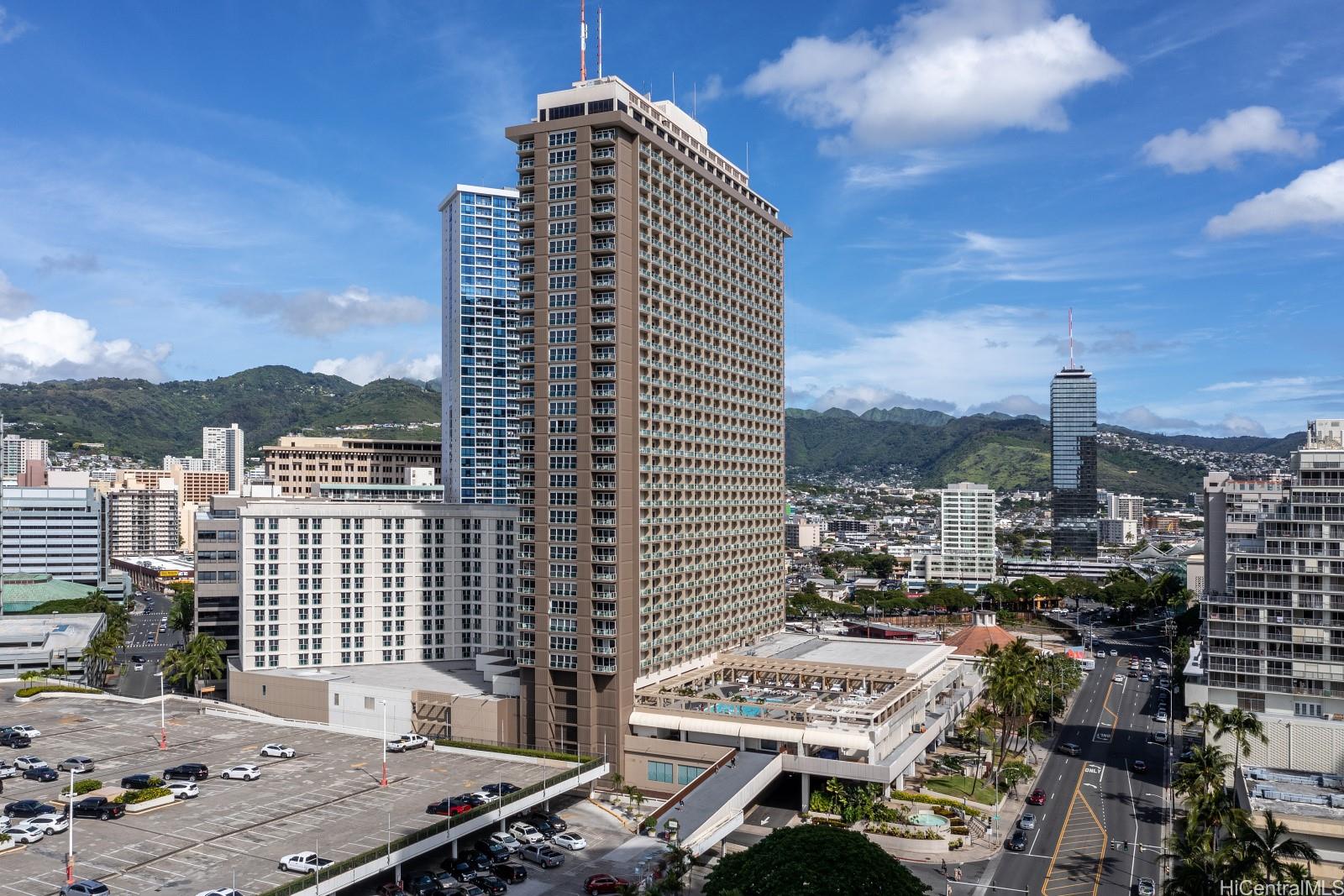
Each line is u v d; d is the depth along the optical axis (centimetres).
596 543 17188
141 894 10338
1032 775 18400
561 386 17588
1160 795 17325
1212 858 10500
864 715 16638
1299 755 16250
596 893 12262
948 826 15062
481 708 17962
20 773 14800
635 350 17762
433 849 12412
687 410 19862
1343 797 13975
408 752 16750
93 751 16312
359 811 13250
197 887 10562
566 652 17362
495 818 13438
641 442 17975
